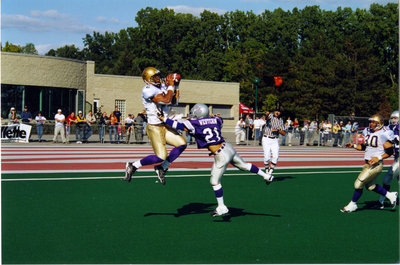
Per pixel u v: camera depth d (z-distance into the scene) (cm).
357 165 1599
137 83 4112
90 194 931
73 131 2373
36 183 1046
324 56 6856
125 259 529
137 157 1695
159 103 789
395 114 956
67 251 556
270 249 581
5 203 827
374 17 7950
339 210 837
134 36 8400
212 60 8394
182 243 599
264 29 8938
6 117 3209
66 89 3544
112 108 4006
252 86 6631
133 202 863
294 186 1098
